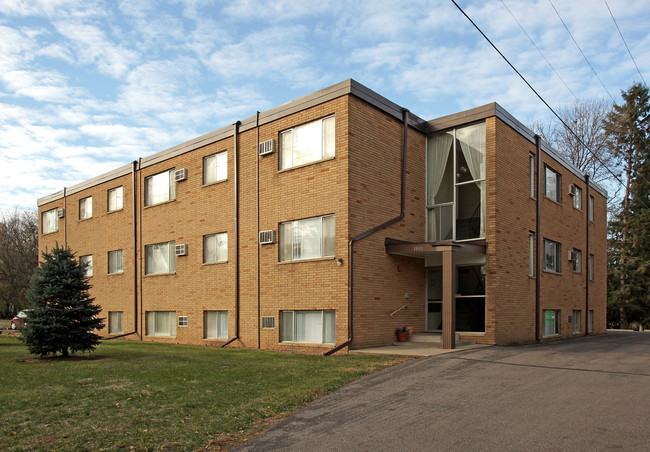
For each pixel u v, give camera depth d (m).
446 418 7.10
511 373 10.12
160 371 11.17
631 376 9.61
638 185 41.03
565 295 21.80
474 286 16.47
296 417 7.44
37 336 13.98
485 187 16.30
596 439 6.02
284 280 16.11
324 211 15.00
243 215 17.73
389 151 16.03
